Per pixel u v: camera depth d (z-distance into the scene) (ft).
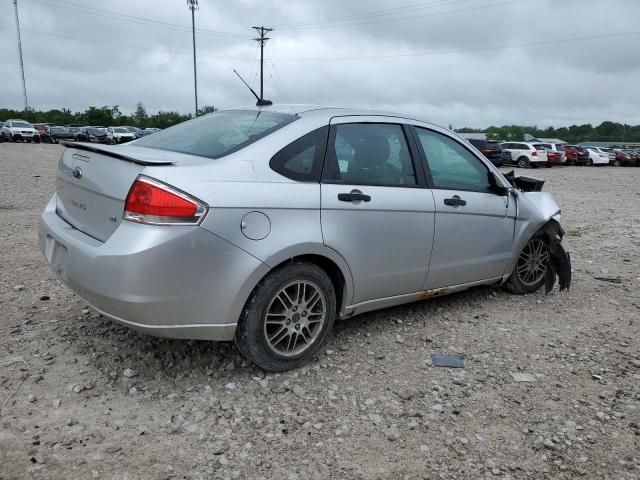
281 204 11.02
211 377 11.51
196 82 184.24
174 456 9.05
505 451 9.65
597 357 13.46
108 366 11.71
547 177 88.74
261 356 11.35
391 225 12.93
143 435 9.53
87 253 10.32
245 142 11.44
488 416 10.68
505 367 12.71
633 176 95.14
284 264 11.34
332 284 12.28
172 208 9.85
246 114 13.16
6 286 16.46
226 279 10.43
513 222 16.30
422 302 16.58
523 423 10.50
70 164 12.11
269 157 11.27
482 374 12.32
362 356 12.87
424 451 9.54
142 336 13.12
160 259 9.78
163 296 9.97
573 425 10.48
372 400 11.01
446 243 14.35
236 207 10.43
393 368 12.38
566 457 9.56
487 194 15.52
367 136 13.09
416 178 13.79
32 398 10.33
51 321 13.91
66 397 10.49
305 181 11.62
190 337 10.64
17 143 142.51
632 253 25.17
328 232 11.72
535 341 14.23
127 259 9.76
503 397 11.39
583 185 71.05
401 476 8.91
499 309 16.43
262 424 10.05
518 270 17.48
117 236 10.07
